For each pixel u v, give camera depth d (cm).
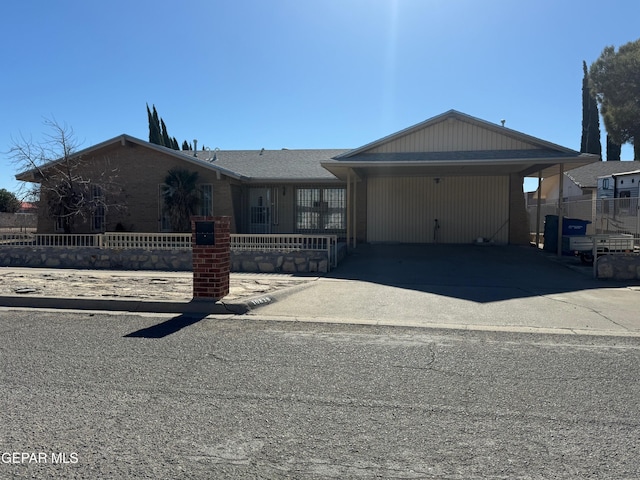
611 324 745
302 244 1380
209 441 366
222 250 876
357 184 2048
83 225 2022
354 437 373
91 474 321
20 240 1600
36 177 2031
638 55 2272
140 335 670
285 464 334
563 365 543
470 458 341
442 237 1998
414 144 1677
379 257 1606
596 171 3425
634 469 326
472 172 1888
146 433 379
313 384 483
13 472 323
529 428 387
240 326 727
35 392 459
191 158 1930
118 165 2009
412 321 762
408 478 317
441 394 457
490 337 668
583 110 4059
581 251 1418
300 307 862
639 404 433
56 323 741
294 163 2214
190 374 511
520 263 1469
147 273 1299
